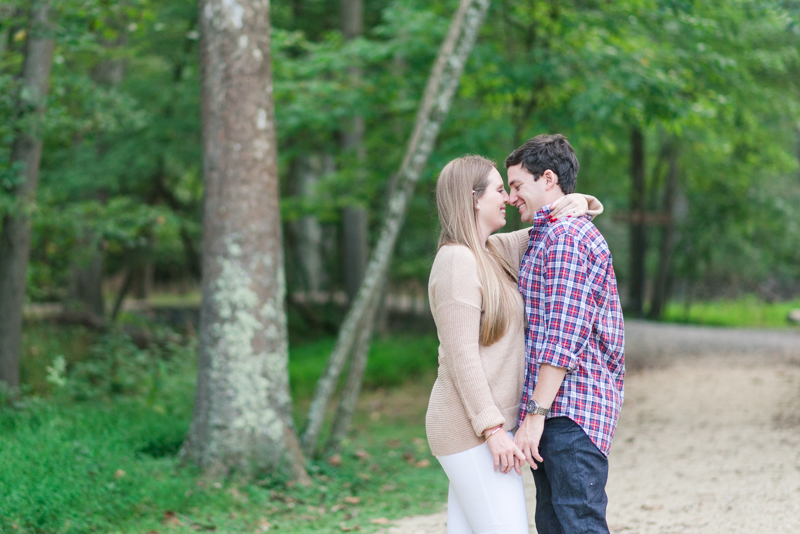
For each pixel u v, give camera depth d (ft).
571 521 7.22
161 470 14.79
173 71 42.37
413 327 55.11
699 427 19.86
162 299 87.25
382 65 30.35
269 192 15.98
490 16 27.66
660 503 13.03
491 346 7.47
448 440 7.47
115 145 39.88
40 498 11.50
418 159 19.80
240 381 15.44
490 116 29.40
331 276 65.77
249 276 15.64
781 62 27.53
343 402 19.77
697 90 25.35
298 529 12.75
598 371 7.39
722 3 24.16
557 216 7.68
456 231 7.66
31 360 25.41
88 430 16.33
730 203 61.31
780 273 73.72
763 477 13.97
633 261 66.44
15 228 21.50
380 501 15.02
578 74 25.50
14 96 20.72
